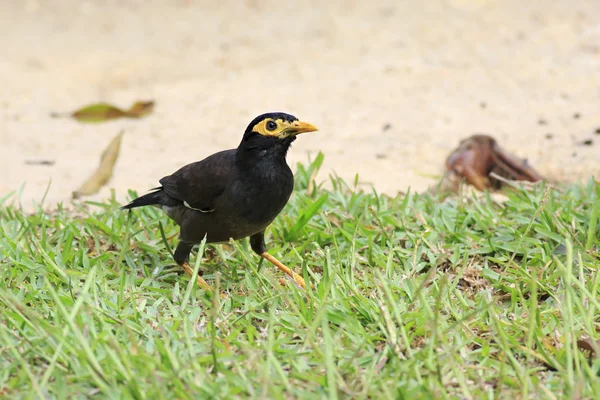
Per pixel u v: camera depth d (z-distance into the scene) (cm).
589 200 1088
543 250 945
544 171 1325
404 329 756
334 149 1483
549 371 730
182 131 1636
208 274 958
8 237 984
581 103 1656
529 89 1755
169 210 958
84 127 1702
